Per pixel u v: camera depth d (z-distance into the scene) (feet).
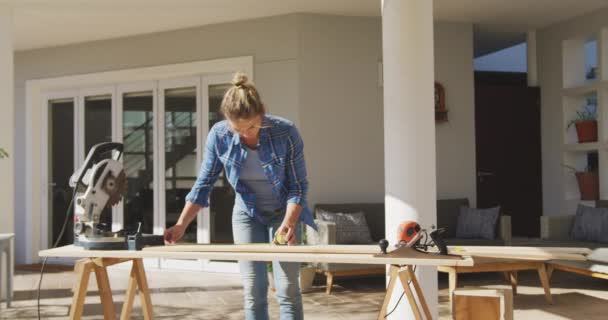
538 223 27.02
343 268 19.36
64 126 27.50
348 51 23.48
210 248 8.87
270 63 23.39
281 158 9.39
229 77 24.16
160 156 25.29
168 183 25.17
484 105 26.73
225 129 9.56
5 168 19.65
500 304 9.48
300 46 23.03
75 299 9.16
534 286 20.15
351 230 21.11
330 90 23.29
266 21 23.47
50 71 27.27
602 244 20.42
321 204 22.29
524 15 24.38
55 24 23.54
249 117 8.70
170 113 25.22
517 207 26.86
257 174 9.63
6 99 19.76
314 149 23.03
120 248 9.04
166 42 25.04
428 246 8.83
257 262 9.86
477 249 8.73
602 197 24.13
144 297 9.75
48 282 22.15
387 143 12.57
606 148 23.79
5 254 18.03
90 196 9.31
